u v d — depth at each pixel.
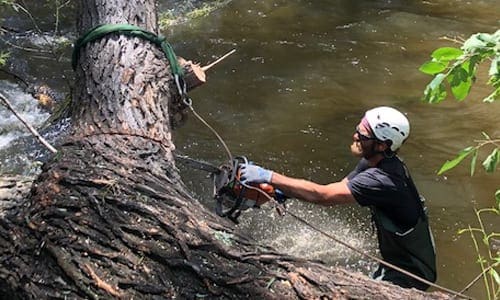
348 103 6.69
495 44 2.42
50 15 8.18
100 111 3.56
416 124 6.35
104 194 2.98
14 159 5.52
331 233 4.84
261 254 2.71
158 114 3.61
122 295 2.63
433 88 2.52
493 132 6.19
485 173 5.57
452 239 4.83
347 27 8.39
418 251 3.55
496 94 2.86
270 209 4.97
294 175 5.57
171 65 3.90
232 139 5.99
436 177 5.54
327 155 5.82
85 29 4.17
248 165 3.42
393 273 3.61
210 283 2.60
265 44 7.86
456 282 4.41
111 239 2.82
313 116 6.43
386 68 7.41
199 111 6.41
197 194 5.16
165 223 2.83
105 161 3.19
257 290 2.56
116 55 3.83
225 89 6.83
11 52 7.23
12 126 5.95
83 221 2.90
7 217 3.12
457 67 2.49
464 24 8.59
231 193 3.41
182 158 3.46
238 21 8.45
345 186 3.49
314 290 2.58
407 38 8.15
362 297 2.56
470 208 5.17
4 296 2.99
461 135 6.16
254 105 6.57
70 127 3.69
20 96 6.45
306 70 7.30
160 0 8.90
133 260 2.73
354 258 4.59
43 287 2.79
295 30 8.26
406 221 3.52
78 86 3.83
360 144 3.58
